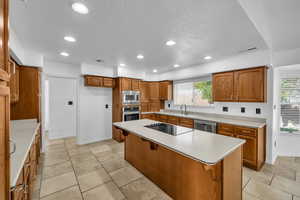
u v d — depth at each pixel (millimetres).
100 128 4301
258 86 2652
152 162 2182
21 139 1705
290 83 3123
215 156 1208
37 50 2691
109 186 2074
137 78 4543
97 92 4227
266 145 2773
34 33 1963
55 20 1626
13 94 2240
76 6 1372
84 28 1824
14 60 2389
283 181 2166
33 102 2875
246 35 1976
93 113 4152
